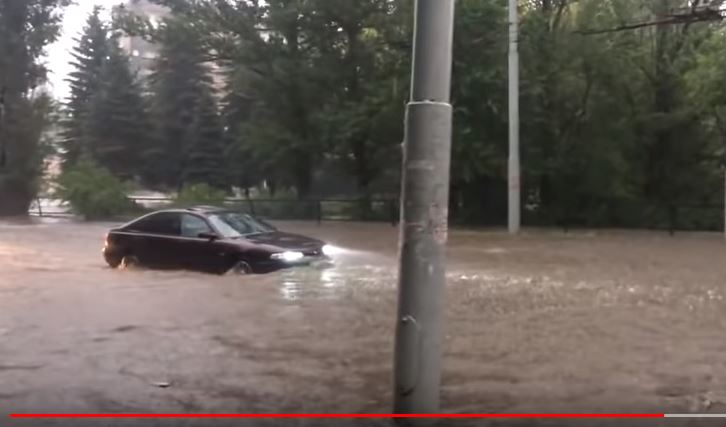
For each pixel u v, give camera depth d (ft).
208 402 18.98
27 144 126.52
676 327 28.27
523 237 77.30
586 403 18.94
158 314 30.96
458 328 28.14
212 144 180.86
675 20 75.51
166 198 125.29
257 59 115.65
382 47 107.55
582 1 101.24
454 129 92.53
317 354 24.13
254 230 47.34
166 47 140.05
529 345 25.27
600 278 43.01
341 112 104.32
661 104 104.53
